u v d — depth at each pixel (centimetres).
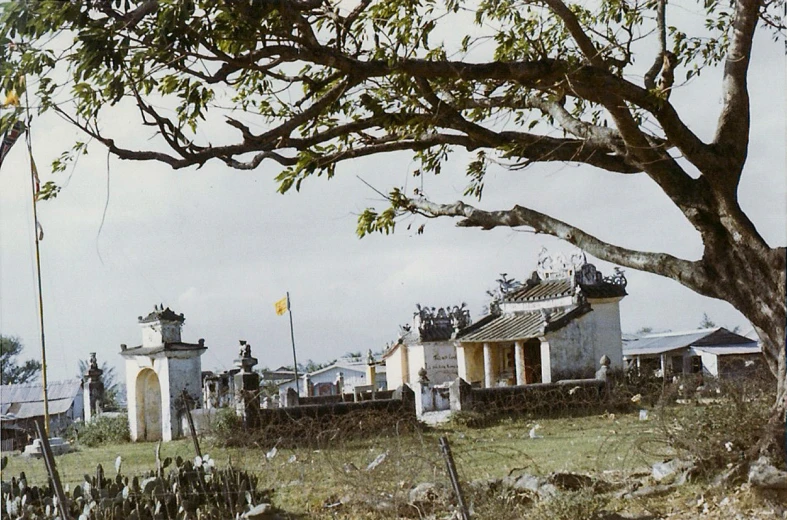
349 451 1497
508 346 3819
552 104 1312
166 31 900
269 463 1434
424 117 1170
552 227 1277
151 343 2769
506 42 1235
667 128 1134
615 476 1314
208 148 1023
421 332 4219
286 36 1014
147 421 2802
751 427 1189
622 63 1289
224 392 3006
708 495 1135
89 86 957
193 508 1209
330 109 1248
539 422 2578
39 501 1238
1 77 912
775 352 1139
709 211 1173
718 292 1173
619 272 3603
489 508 1078
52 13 869
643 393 2933
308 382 4750
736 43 1191
